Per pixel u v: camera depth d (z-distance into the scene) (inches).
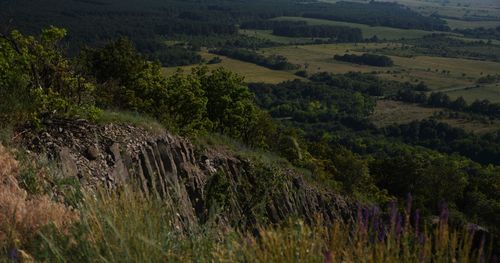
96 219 153.7
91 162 433.7
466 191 2431.1
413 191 2263.8
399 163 2412.6
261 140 1453.0
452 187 2196.1
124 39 1254.9
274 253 131.2
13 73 443.5
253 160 936.3
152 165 551.2
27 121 409.1
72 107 479.8
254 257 132.9
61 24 6811.0
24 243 162.7
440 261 116.1
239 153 944.9
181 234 171.3
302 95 6796.3
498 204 1763.0
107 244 140.5
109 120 546.9
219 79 1418.6
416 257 119.3
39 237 161.8
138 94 980.6
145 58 1304.1
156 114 878.4
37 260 147.7
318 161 1540.4
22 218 174.9
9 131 352.2
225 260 133.2
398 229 125.0
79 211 172.6
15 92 431.5
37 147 382.3
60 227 169.3
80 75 521.7
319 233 137.4
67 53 509.0
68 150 420.5
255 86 6761.8
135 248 146.1
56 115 461.7
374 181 2411.4
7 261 144.2
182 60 7603.4
